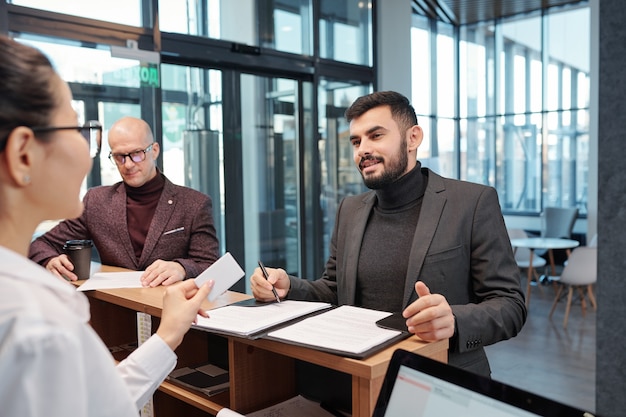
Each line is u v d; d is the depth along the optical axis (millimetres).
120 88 3703
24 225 665
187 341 1688
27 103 629
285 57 4680
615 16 2311
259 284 1415
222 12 4336
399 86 5770
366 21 5410
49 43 3375
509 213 8570
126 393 658
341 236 1798
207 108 4359
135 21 3746
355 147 1641
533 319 5426
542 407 630
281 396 1439
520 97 8461
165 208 2301
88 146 706
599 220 2402
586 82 7836
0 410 532
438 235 1564
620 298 2357
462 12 8289
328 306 1360
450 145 8977
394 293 1627
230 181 4527
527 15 8297
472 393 705
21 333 532
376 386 957
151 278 1735
